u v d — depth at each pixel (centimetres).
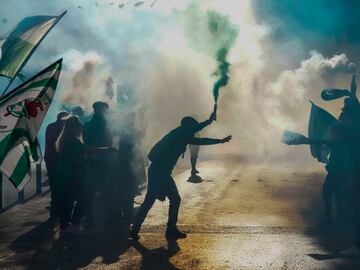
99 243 785
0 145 633
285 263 670
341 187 881
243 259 688
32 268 661
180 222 920
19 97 634
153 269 650
